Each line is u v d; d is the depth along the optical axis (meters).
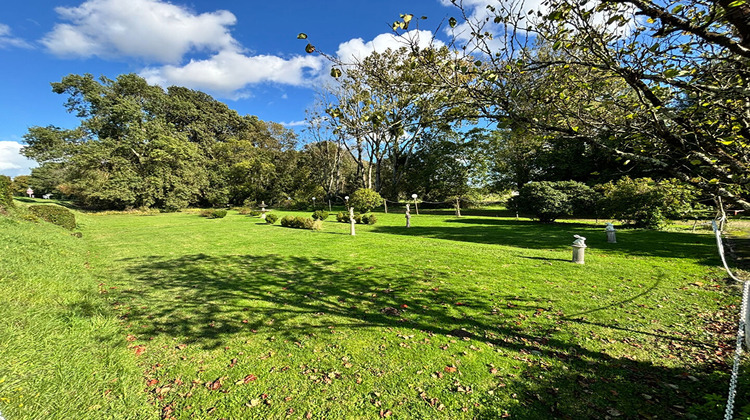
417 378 3.43
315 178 41.78
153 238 14.53
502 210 32.09
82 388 3.10
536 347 4.03
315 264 8.90
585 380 3.30
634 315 4.88
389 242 12.20
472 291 6.22
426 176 33.12
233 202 45.31
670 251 9.08
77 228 18.05
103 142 33.19
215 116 53.50
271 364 3.76
